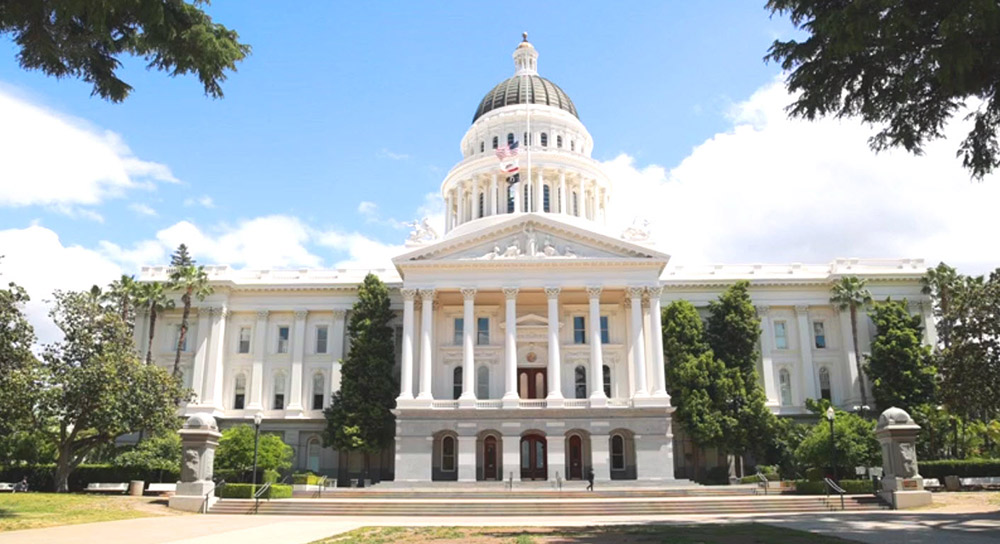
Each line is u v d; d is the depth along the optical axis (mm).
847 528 27594
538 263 64125
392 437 65312
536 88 95062
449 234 87125
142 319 71812
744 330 66250
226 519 35406
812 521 31359
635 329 63094
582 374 67000
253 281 74000
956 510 35781
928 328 71125
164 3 20000
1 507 34688
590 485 54188
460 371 67125
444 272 64812
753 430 62312
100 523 31031
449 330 68750
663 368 62969
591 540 24391
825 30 20344
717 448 63000
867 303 70312
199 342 70938
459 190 89000
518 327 67188
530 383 66688
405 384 62281
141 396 50000
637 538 24875
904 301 68062
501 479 61594
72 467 49938
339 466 68250
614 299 68438
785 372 71812
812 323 73125
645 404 60781
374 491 50938
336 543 24031
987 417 59438
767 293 73250
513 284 64250
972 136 22469
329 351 72500
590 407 60938
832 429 45344
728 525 30094
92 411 48000
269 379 71875
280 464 55594
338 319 73062
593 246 65312
